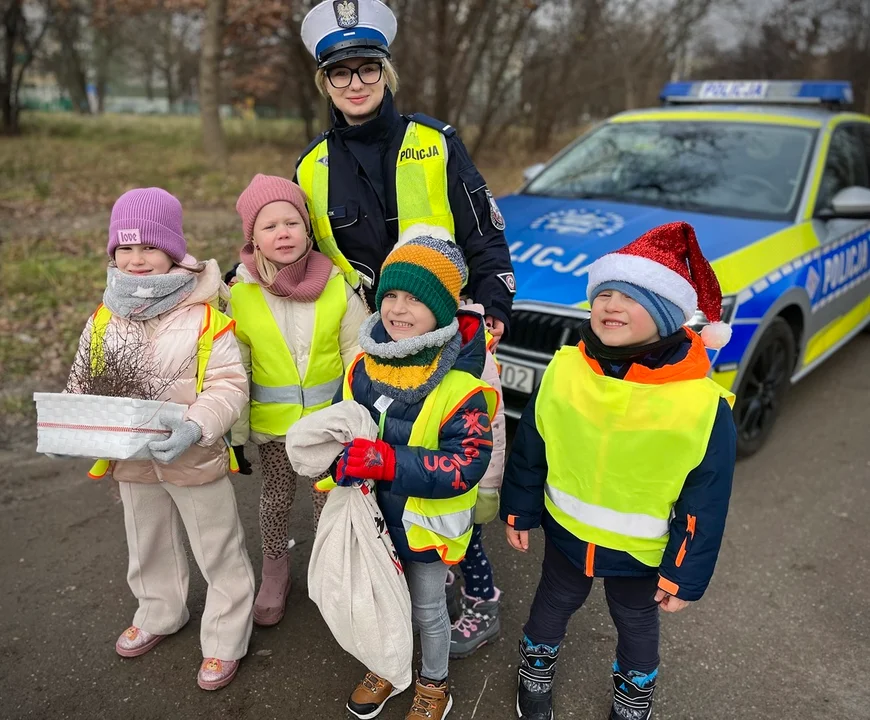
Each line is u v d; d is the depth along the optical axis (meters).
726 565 2.82
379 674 1.84
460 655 2.34
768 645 2.41
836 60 22.39
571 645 2.41
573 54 14.26
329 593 1.81
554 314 3.08
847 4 20.95
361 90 2.15
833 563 2.85
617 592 1.92
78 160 11.71
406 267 1.69
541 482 1.94
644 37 18.16
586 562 1.85
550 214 3.85
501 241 2.34
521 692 2.09
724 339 1.75
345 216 2.26
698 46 22.92
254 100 22.22
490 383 2.03
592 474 1.77
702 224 3.61
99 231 7.36
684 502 1.70
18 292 5.43
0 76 16.62
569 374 1.81
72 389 1.95
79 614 2.50
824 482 3.43
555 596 2.00
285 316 2.13
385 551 1.81
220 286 2.04
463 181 2.26
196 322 1.95
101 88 34.50
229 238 7.31
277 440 2.23
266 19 13.57
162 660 2.30
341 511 1.83
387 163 2.24
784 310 3.61
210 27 12.32
